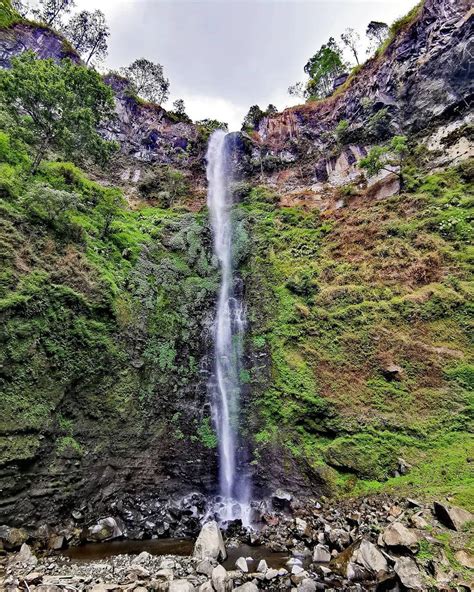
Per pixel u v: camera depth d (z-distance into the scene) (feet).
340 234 64.44
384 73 87.40
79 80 57.88
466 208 53.72
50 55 99.96
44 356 33.12
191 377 47.98
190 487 38.83
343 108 98.58
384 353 43.45
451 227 51.90
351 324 48.01
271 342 50.75
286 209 78.48
